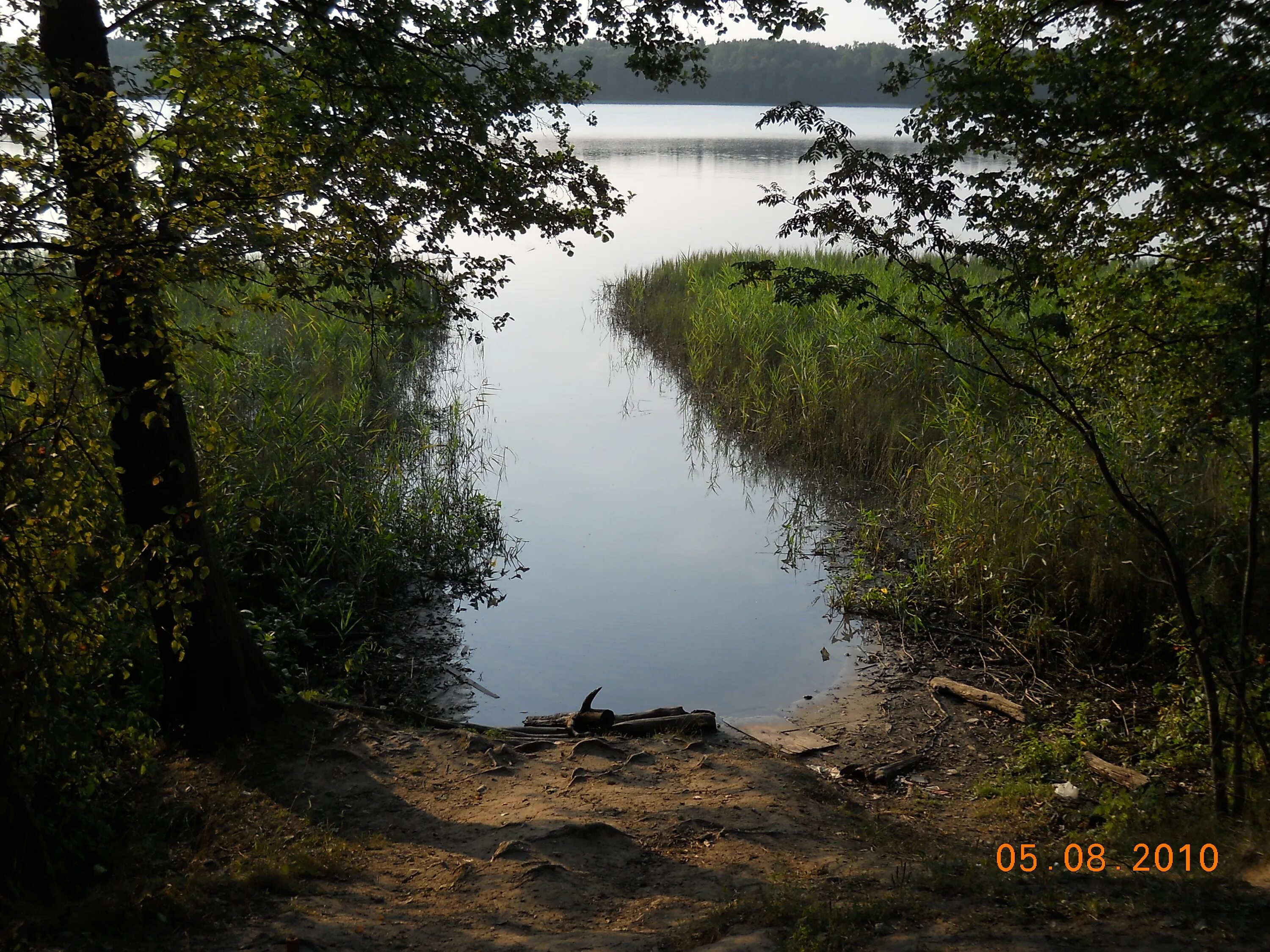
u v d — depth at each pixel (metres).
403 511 13.44
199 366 13.65
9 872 5.39
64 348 5.81
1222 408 6.64
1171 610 9.50
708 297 24.47
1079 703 9.58
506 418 19.23
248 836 6.79
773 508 15.09
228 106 6.53
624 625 11.62
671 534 14.17
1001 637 10.88
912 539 13.27
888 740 9.27
